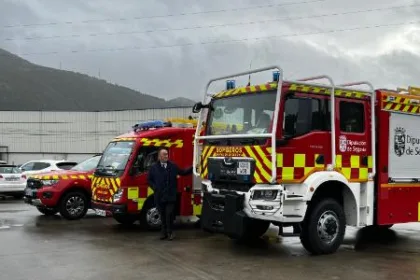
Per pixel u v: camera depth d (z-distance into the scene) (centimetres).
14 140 5681
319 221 838
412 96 956
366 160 893
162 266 744
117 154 1114
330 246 848
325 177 822
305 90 820
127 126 5188
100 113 5366
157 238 998
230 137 846
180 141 1126
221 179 862
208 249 884
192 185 1125
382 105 912
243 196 813
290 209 800
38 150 5628
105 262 770
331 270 729
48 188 1265
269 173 775
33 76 17038
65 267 736
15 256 813
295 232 844
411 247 929
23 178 1802
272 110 795
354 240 1009
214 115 923
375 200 907
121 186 1055
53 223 1215
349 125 873
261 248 899
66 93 17362
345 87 864
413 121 963
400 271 726
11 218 1314
